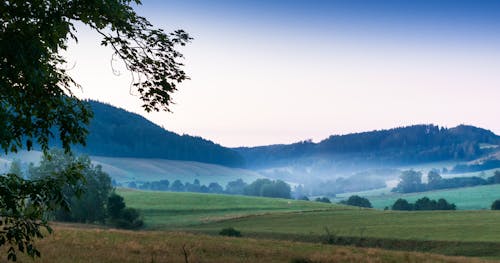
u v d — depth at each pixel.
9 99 11.02
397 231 85.69
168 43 13.72
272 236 89.06
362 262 35.81
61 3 11.53
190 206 154.38
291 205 162.00
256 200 171.88
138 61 13.73
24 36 10.50
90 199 107.69
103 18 12.77
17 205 10.24
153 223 123.19
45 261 24.91
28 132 11.31
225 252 37.38
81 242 36.72
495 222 92.00
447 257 43.62
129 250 34.22
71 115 11.80
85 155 109.12
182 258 31.28
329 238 79.44
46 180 10.64
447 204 183.00
